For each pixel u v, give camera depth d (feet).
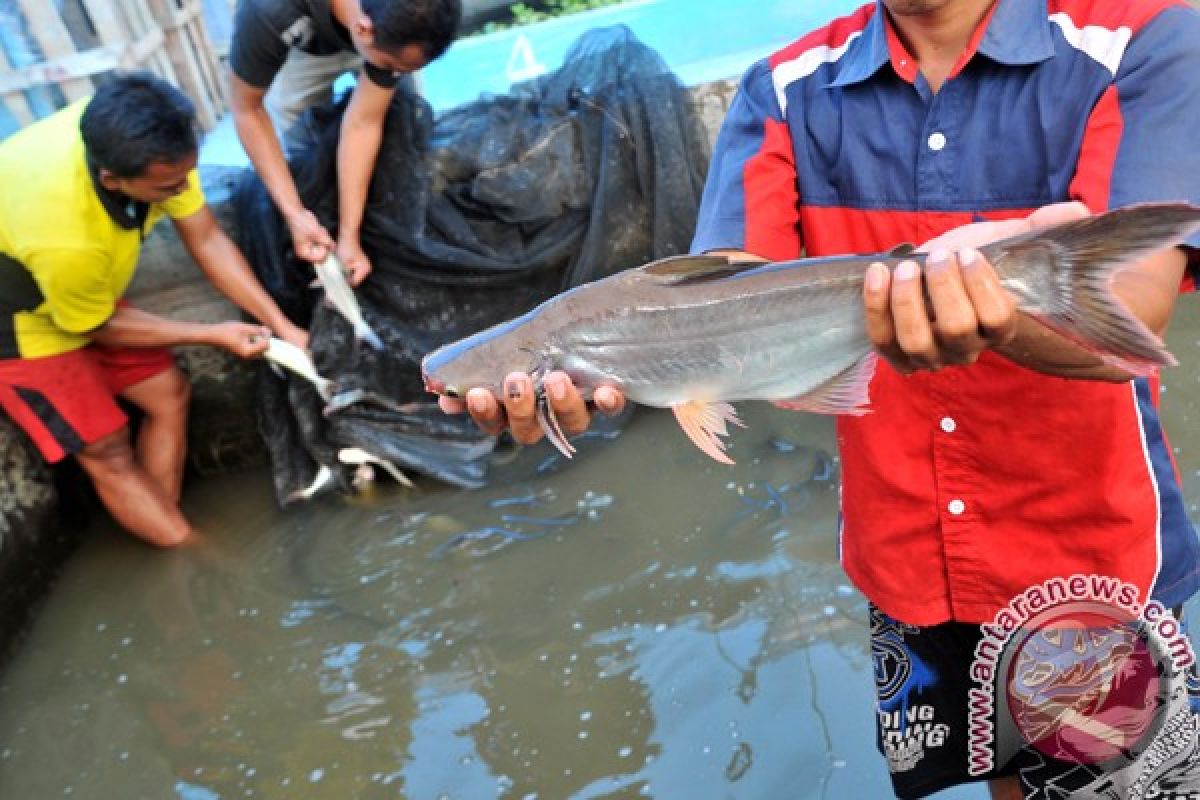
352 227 15.64
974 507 6.81
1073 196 5.85
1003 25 6.04
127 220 13.58
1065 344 5.29
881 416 6.86
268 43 14.44
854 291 5.49
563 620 12.76
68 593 15.17
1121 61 5.79
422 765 11.12
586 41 16.84
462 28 26.37
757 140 6.95
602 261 16.38
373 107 15.03
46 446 14.49
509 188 16.01
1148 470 6.53
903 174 6.57
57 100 18.58
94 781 11.79
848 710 10.64
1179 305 16.08
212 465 17.37
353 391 15.60
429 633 13.05
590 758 10.77
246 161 19.83
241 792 11.25
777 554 13.03
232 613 14.15
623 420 16.19
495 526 14.70
